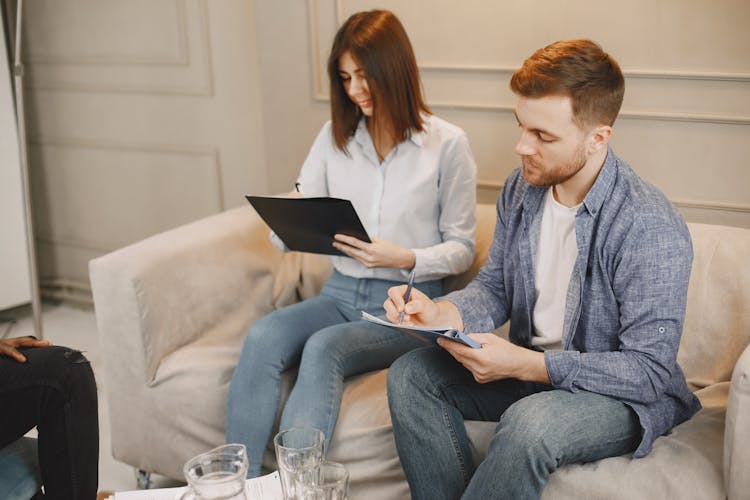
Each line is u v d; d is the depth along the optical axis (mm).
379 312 1968
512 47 2217
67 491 1571
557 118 1430
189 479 1172
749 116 1976
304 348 1820
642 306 1454
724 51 1966
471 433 1620
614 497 1416
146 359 1924
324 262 2258
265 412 1789
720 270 1775
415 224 1973
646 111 2084
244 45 2809
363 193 1997
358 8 2396
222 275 2100
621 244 1479
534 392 1623
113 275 1900
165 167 3115
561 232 1589
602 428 1437
